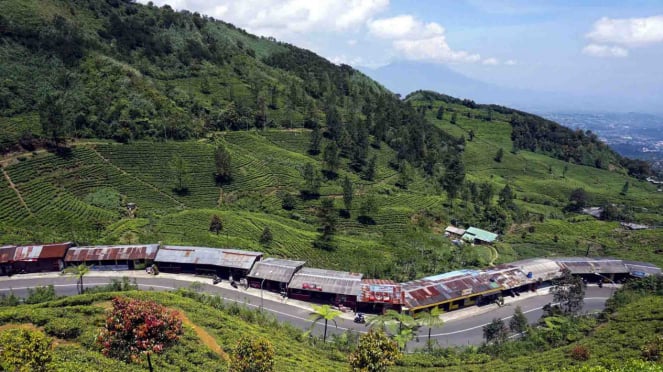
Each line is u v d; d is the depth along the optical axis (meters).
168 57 198.88
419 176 184.25
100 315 53.41
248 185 140.88
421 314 69.94
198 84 190.62
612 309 78.88
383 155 192.62
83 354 40.91
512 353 64.69
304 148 176.38
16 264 85.06
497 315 84.62
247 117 179.75
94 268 89.56
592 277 104.06
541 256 122.56
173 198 125.62
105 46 176.62
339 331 73.38
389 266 101.25
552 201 194.62
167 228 106.81
